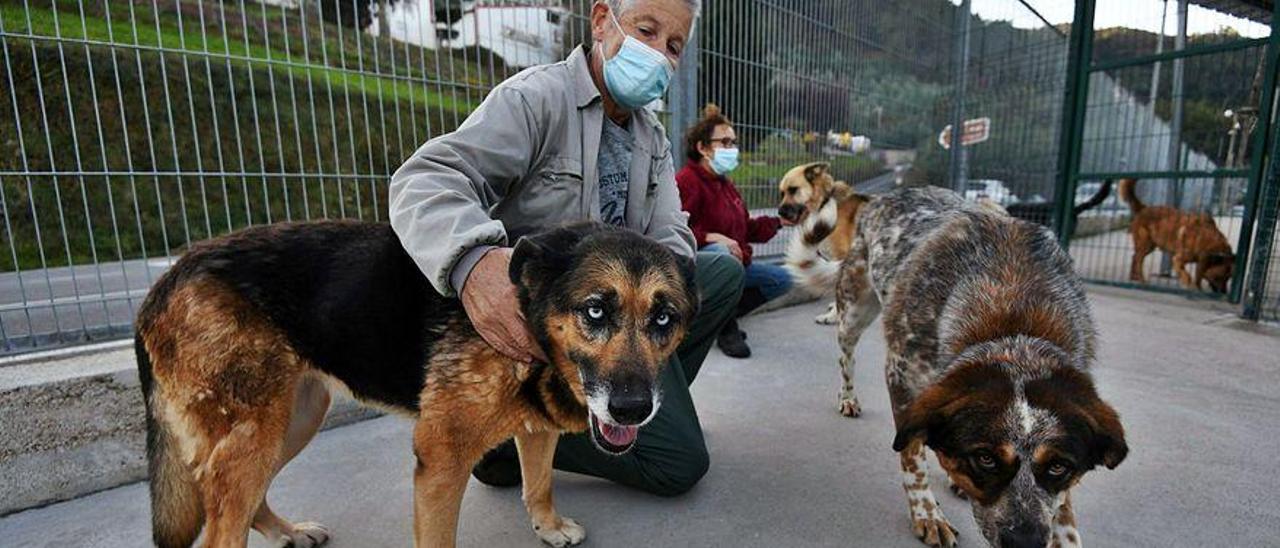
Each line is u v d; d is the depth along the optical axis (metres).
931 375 2.23
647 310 1.56
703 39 5.02
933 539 2.10
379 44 3.32
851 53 6.55
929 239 2.65
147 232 5.95
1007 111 8.78
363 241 1.81
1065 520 1.98
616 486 2.51
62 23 3.11
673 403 2.32
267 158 5.36
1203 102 6.96
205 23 3.37
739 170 5.69
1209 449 2.80
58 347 2.70
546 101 1.98
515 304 1.60
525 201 2.07
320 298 1.73
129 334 2.92
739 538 2.14
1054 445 1.66
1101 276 7.52
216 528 1.67
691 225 4.32
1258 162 5.54
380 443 2.84
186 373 1.65
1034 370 1.86
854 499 2.39
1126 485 2.49
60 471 2.33
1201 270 6.26
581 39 3.91
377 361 1.75
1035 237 2.42
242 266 1.69
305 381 1.90
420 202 1.61
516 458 2.38
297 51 3.24
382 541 2.12
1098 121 7.04
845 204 5.75
